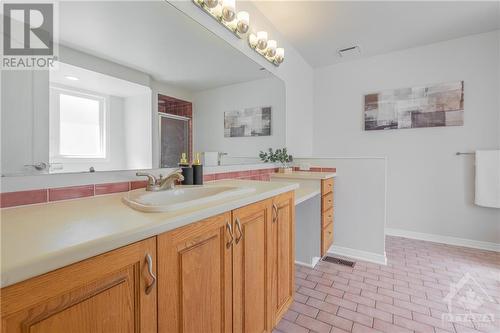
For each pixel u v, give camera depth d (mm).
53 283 451
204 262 801
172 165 1422
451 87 2646
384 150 3037
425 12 2145
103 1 1067
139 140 1231
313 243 2080
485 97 2516
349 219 2330
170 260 678
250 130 2109
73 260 471
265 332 1163
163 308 659
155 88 1320
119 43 1138
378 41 2682
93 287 512
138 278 597
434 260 2236
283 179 2184
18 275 398
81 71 990
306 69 3215
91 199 979
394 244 2672
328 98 3383
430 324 1384
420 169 2844
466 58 2586
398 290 1729
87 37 1012
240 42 1899
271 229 1205
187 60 1496
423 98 2785
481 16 2207
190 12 1454
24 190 820
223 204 859
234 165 1913
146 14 1245
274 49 2188
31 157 839
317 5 2051
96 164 1035
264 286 1155
